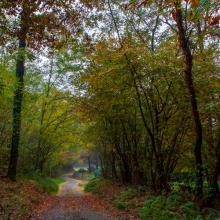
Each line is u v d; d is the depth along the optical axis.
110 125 13.52
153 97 8.51
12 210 7.27
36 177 16.64
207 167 7.64
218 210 6.62
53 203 10.76
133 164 13.09
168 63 7.14
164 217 6.57
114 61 8.13
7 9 5.02
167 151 9.18
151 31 10.84
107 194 12.45
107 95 10.70
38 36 5.91
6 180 11.22
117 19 10.63
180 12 6.30
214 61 7.59
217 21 3.29
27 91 14.14
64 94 17.27
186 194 8.44
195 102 6.73
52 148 23.23
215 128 7.76
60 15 5.93
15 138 12.05
